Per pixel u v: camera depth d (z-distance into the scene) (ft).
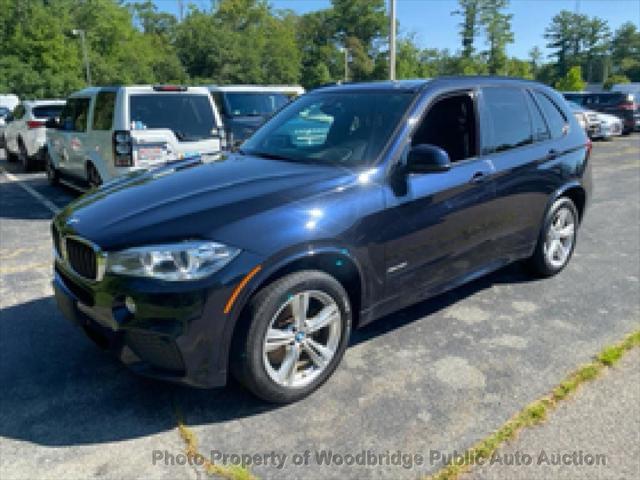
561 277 15.87
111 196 10.39
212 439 8.68
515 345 11.70
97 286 8.80
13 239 20.12
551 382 10.22
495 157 12.80
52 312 13.37
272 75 248.52
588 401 9.61
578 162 15.44
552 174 14.46
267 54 247.29
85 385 10.19
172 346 8.38
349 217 9.70
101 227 9.03
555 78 327.67
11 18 173.68
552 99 15.31
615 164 41.11
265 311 8.79
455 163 11.91
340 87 13.71
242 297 8.54
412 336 12.16
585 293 14.65
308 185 9.80
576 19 320.50
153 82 223.30
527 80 14.79
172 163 12.82
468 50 279.49
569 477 7.83
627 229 21.66
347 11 271.90
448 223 11.61
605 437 8.67
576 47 326.44
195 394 9.91
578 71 232.73
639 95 88.33
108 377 10.48
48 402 9.64
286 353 9.43
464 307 13.74
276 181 10.00
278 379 9.29
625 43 333.83
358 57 269.23
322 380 10.02
